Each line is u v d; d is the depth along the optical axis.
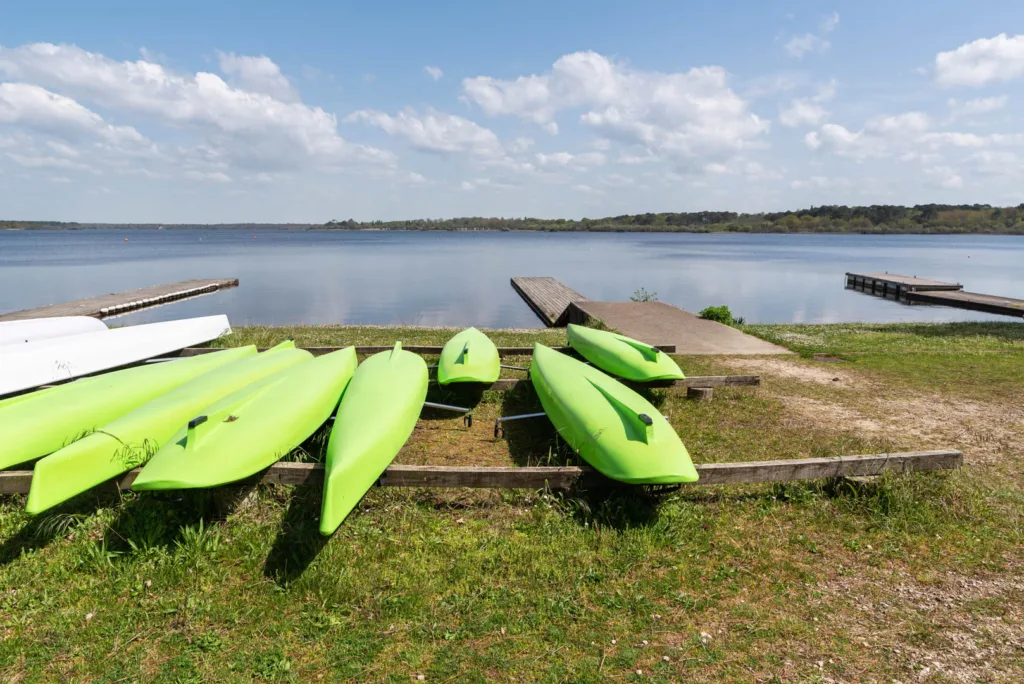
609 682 2.43
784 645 2.66
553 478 3.81
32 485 3.22
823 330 11.95
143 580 3.05
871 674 2.49
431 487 3.83
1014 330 11.72
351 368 6.10
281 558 3.22
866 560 3.32
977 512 3.77
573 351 8.18
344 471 3.38
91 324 8.83
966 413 5.96
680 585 3.07
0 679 2.45
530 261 47.72
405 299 22.03
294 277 31.09
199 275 31.61
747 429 5.45
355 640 2.65
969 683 2.45
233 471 3.49
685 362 8.31
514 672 2.48
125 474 3.75
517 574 3.12
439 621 2.77
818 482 4.10
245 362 5.97
